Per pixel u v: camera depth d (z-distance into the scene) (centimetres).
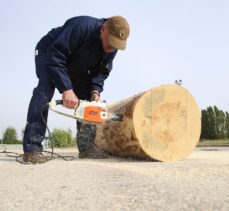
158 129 425
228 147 995
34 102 395
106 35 391
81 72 421
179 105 436
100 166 332
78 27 386
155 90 426
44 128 397
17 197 202
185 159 453
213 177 263
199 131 446
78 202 188
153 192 204
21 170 305
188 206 173
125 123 430
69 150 726
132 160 441
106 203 185
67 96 373
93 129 461
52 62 380
